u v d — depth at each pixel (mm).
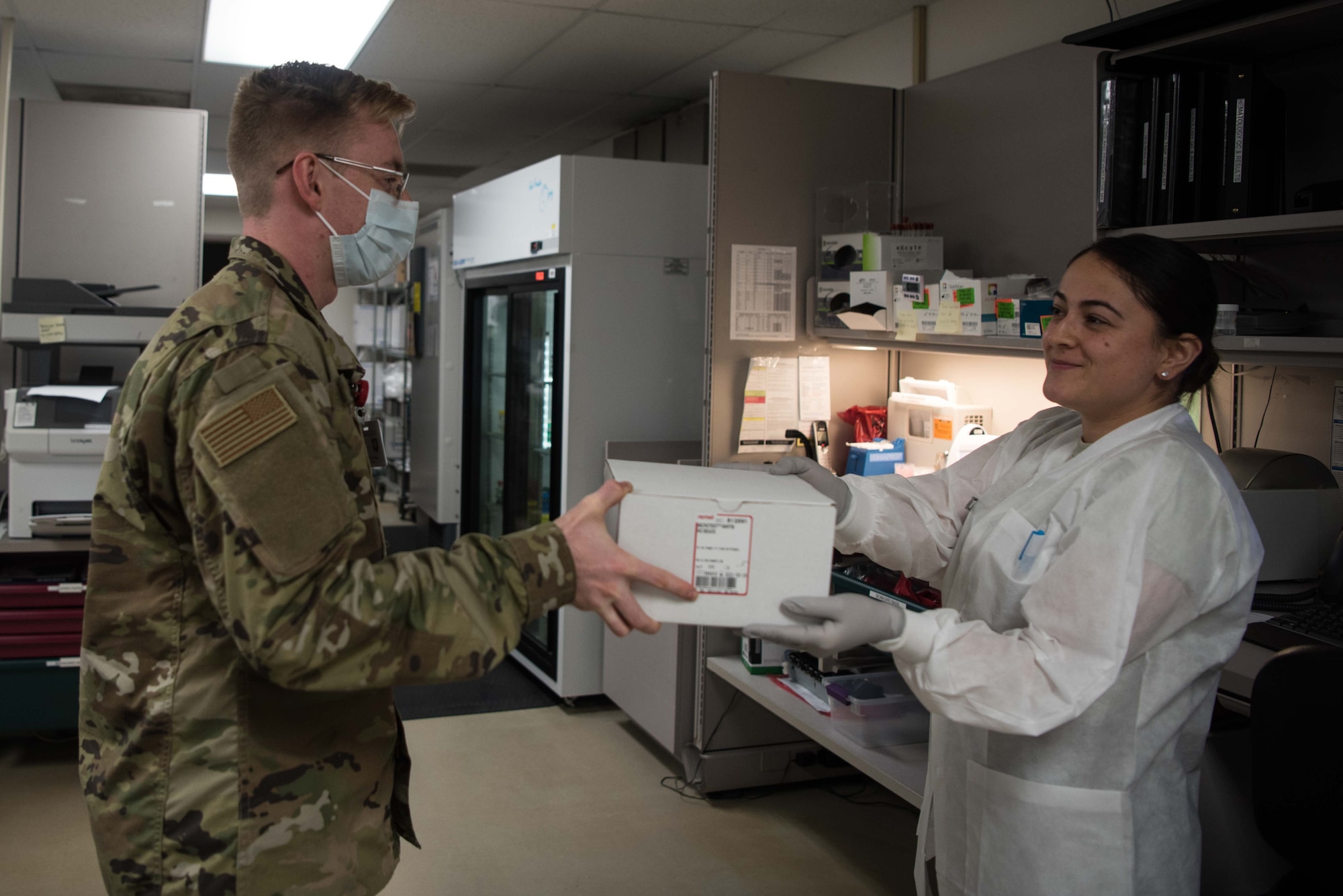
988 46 3162
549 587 1050
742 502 1150
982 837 1411
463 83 4762
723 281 2799
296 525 958
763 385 2850
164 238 3633
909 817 2910
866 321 2623
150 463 1034
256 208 1216
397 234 1299
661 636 3178
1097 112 2006
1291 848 1352
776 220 2850
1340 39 1911
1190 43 1890
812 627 1156
